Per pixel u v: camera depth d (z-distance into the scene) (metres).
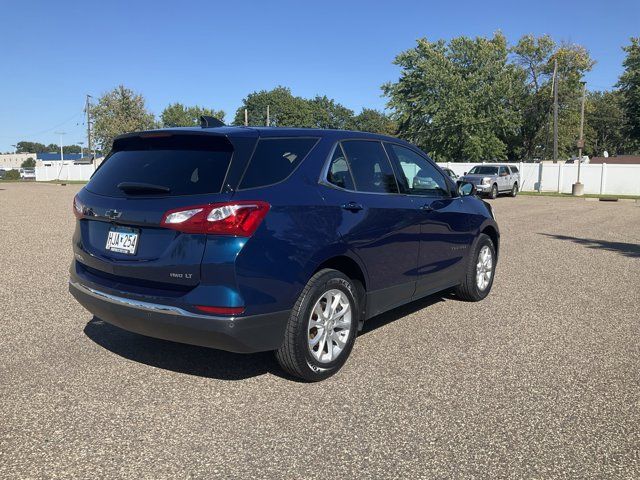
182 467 2.91
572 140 59.62
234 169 3.65
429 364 4.44
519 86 53.50
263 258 3.58
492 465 2.97
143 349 4.68
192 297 3.50
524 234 13.31
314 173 4.13
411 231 4.96
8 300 6.18
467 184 6.27
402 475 2.87
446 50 50.06
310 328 3.97
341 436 3.26
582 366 4.43
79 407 3.59
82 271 4.25
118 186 3.97
